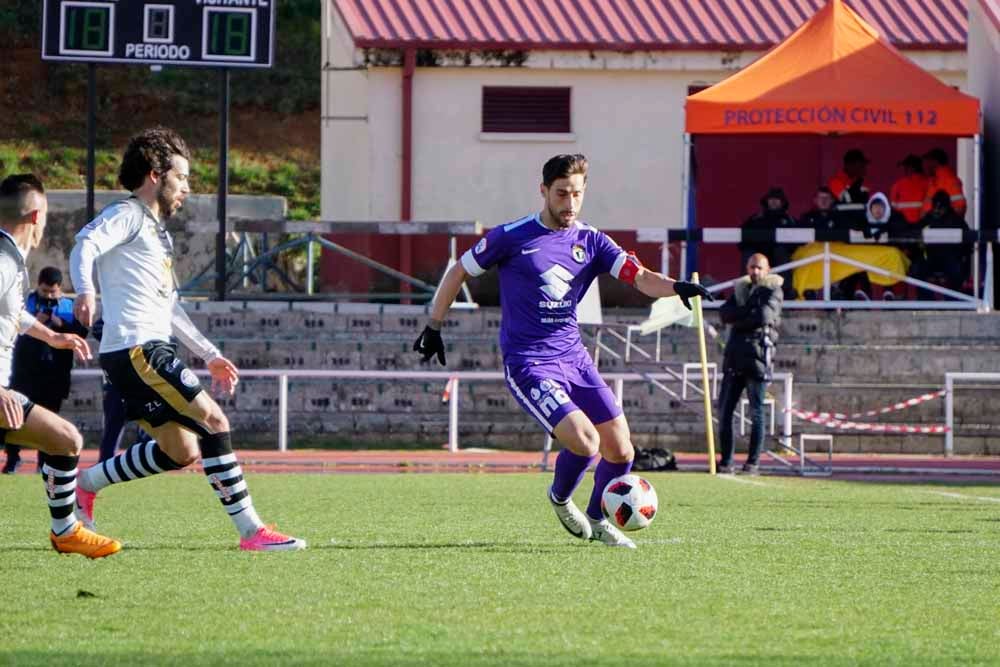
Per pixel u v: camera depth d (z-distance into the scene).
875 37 68.31
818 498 38.78
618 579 21.64
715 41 81.56
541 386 24.83
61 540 23.30
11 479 45.09
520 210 81.94
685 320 51.00
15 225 21.73
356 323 66.88
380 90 80.88
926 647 16.52
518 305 25.08
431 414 63.41
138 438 62.25
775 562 23.91
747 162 78.75
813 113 64.88
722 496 39.38
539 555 24.50
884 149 77.81
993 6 73.19
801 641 16.81
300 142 136.38
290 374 58.81
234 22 67.94
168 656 15.59
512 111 81.88
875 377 63.66
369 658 15.51
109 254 23.69
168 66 67.69
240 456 56.69
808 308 66.88
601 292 71.06
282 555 24.25
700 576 22.08
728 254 75.38
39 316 47.03
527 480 45.50
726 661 15.54
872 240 65.69
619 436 25.69
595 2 83.62
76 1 67.50
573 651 16.02
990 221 72.56
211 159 132.12
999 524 31.27
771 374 49.97
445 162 81.56
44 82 138.75
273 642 16.44
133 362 23.64
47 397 47.09
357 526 30.11
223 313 66.88
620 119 82.06
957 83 82.75
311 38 148.62
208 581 21.05
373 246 74.81
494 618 18.11
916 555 25.08
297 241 71.25
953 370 63.44
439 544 26.20
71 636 16.77
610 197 82.12
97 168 128.88
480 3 82.94
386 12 81.69
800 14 83.81
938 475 50.72
